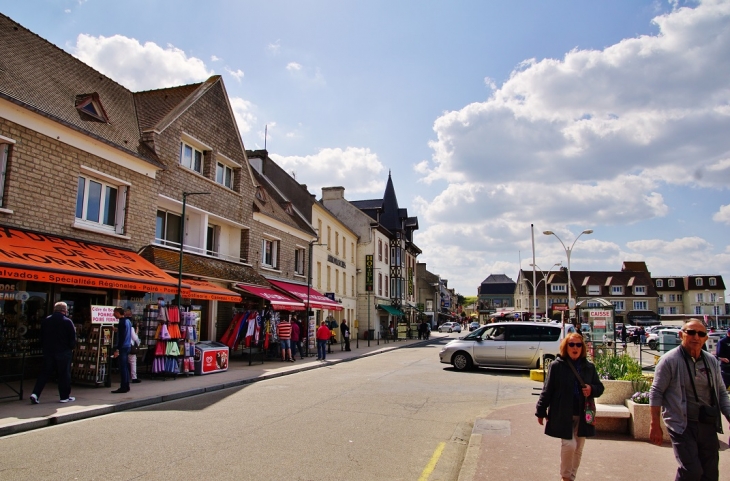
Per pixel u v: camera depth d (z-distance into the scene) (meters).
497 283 120.81
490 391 12.14
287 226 25.08
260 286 20.30
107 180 14.08
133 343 11.78
